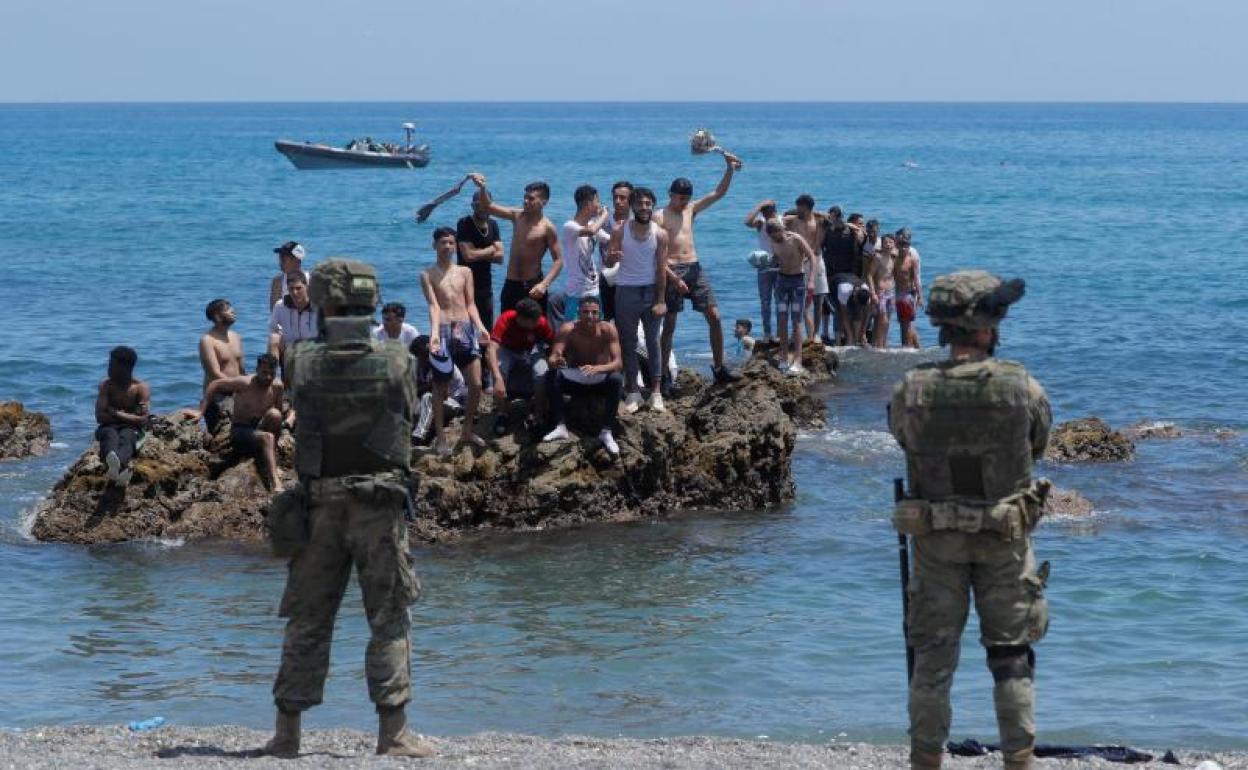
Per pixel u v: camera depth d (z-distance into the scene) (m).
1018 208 65.00
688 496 15.84
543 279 16.09
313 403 7.45
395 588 7.59
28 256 43.56
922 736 6.62
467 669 10.83
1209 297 34.19
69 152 132.12
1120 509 15.55
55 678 10.59
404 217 60.03
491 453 15.15
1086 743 9.33
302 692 7.73
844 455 18.19
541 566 13.70
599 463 15.35
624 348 15.81
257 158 121.25
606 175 94.56
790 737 9.49
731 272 38.28
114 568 13.55
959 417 6.53
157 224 55.66
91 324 29.72
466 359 15.03
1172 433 19.38
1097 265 41.66
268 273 39.72
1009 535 6.48
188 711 9.91
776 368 20.59
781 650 11.29
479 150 142.00
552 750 8.21
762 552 14.19
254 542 14.53
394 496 7.50
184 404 22.14
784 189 79.06
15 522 15.09
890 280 25.66
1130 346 26.83
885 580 13.23
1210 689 10.37
